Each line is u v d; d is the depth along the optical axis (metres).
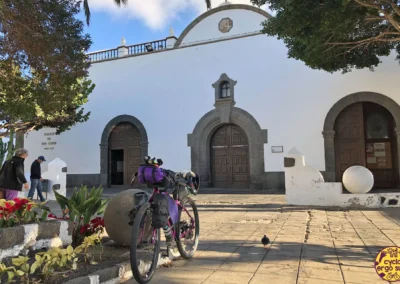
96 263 4.19
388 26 9.50
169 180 4.38
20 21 7.90
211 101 17.23
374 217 8.22
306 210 9.48
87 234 4.98
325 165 14.88
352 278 3.97
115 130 19.86
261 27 16.50
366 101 14.63
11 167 7.79
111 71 19.84
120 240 5.04
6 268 3.16
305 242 5.82
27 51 8.31
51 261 3.50
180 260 4.84
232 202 11.71
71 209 5.02
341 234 6.43
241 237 6.31
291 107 15.65
